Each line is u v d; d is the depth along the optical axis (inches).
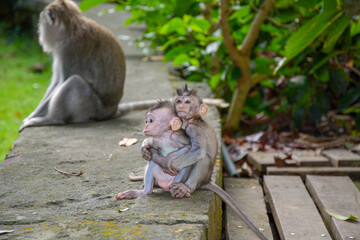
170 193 193.3
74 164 235.9
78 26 321.4
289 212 231.5
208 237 169.8
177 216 170.1
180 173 186.7
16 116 472.1
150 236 155.0
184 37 437.4
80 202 189.6
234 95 388.2
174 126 177.6
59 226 165.2
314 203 255.0
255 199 257.1
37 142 273.4
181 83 426.0
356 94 345.4
